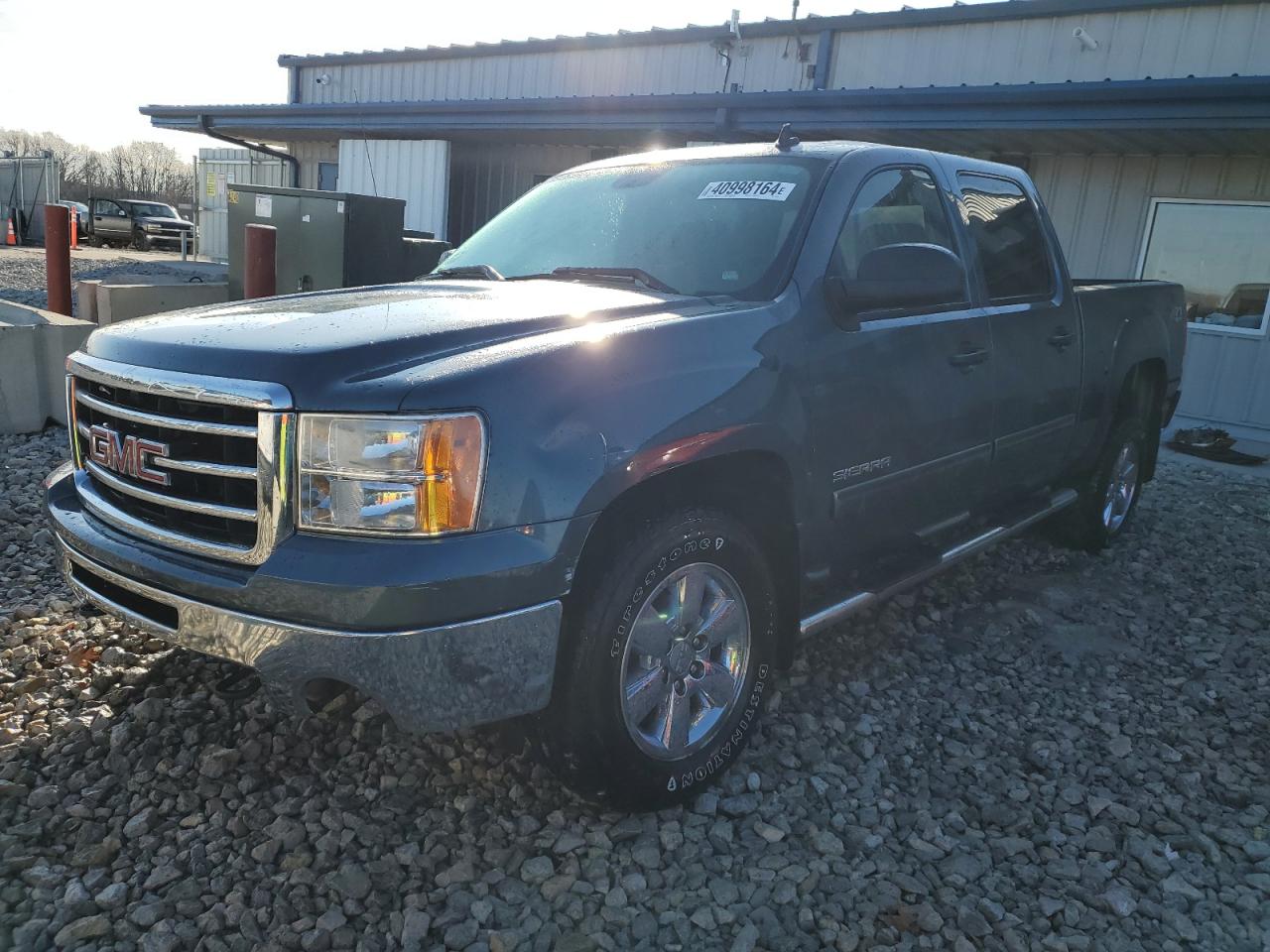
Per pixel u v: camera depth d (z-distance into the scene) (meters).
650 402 2.59
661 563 2.68
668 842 2.75
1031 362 4.29
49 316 7.46
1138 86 8.57
